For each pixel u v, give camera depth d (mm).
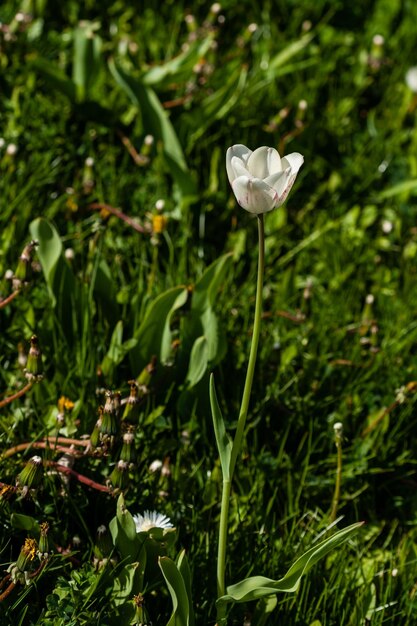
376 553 3029
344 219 4199
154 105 4121
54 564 2490
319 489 3133
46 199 3908
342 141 4660
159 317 3113
